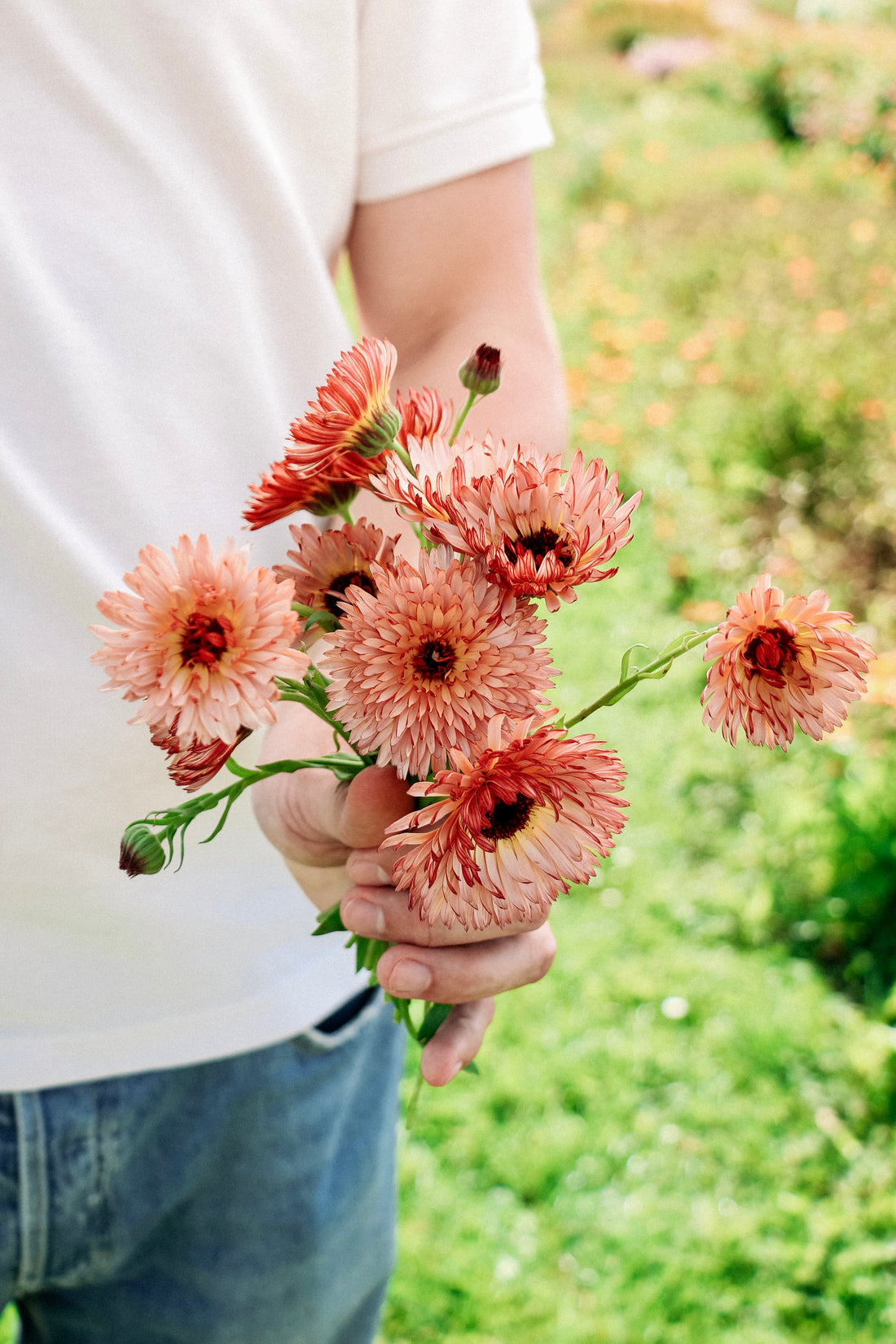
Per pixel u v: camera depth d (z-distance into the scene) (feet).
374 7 2.65
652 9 39.37
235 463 2.55
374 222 2.78
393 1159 3.51
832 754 7.91
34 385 2.39
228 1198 3.03
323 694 2.10
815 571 10.44
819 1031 6.31
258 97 2.50
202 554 1.86
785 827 7.35
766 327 13.61
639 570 10.46
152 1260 3.07
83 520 2.46
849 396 12.05
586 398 13.08
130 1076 2.82
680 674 8.96
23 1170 2.79
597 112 28.45
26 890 2.63
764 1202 5.59
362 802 2.12
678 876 7.40
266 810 2.46
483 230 2.77
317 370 2.64
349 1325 3.60
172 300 2.46
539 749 1.91
